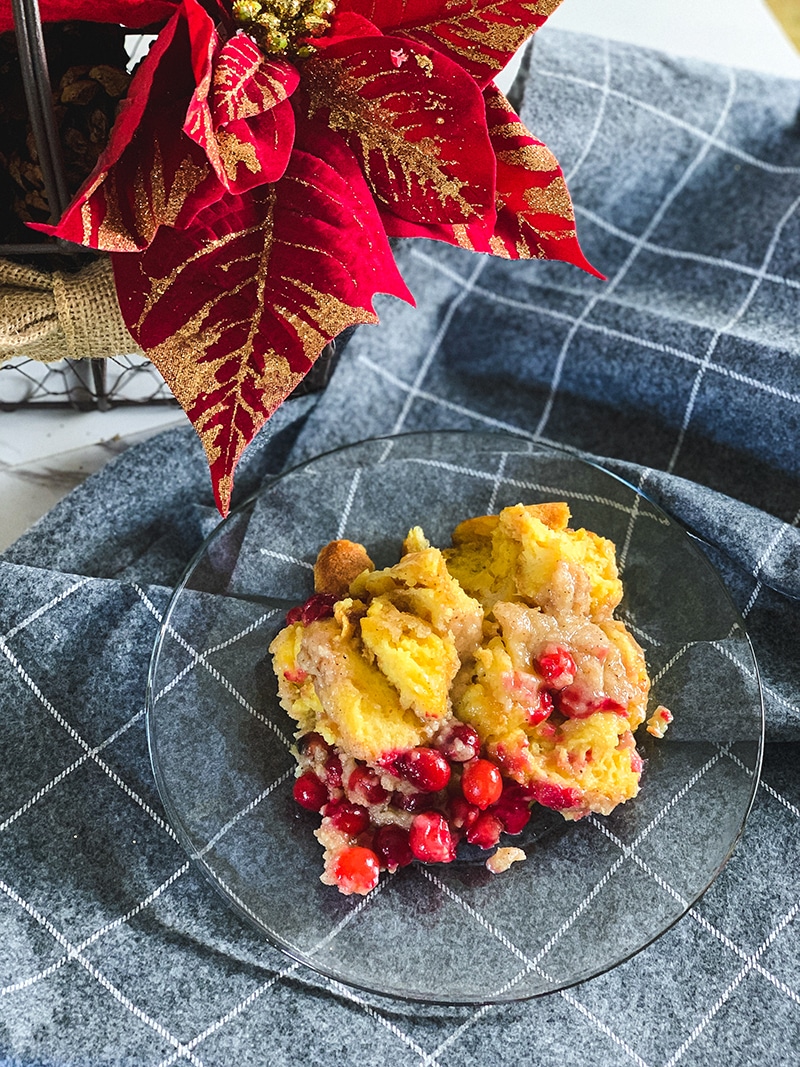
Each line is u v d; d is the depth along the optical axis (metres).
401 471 0.59
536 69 0.63
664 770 0.53
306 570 0.57
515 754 0.51
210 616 0.54
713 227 0.67
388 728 0.50
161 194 0.44
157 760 0.52
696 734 0.53
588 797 0.51
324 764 0.51
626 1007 0.51
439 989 0.49
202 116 0.42
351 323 0.46
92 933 0.51
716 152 0.68
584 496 0.58
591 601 0.54
